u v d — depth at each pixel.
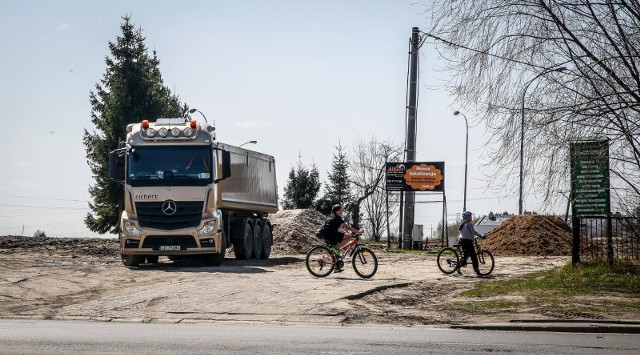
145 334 12.25
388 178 46.09
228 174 25.67
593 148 18.14
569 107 17.88
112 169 25.78
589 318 14.75
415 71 41.38
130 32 67.81
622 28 18.00
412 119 41.97
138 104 66.50
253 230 32.09
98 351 10.27
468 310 16.14
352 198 84.00
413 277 23.67
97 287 19.23
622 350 10.97
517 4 18.50
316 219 45.56
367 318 15.10
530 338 12.27
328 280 21.47
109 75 68.50
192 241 25.17
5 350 10.24
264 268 26.16
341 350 10.66
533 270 27.33
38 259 28.20
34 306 16.27
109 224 66.25
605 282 20.27
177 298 17.31
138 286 19.69
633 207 19.42
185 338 11.79
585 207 21.42
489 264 25.39
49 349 10.38
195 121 25.69
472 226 25.16
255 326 14.02
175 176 25.28
